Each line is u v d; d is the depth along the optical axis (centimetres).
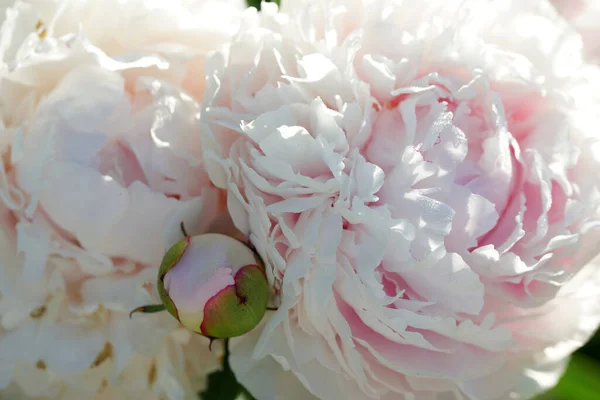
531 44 37
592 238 36
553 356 36
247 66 35
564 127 36
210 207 35
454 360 35
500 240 36
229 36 36
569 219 36
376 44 35
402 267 34
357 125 34
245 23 34
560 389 40
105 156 34
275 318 33
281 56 35
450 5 36
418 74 36
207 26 36
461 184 36
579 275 37
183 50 35
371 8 35
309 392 35
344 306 35
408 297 35
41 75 35
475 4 37
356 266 34
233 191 34
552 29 37
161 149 34
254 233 34
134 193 34
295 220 34
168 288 33
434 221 34
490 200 36
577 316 37
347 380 35
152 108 35
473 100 36
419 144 35
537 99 37
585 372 40
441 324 34
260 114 34
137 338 35
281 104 34
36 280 34
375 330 35
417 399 35
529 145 37
